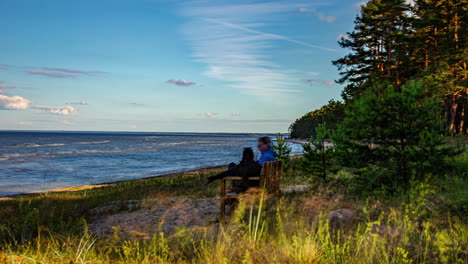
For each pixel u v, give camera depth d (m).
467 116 44.50
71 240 4.64
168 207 7.69
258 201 5.70
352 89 37.19
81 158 45.75
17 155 51.12
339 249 3.47
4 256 3.40
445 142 6.95
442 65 33.53
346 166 7.63
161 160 43.03
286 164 14.12
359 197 6.91
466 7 35.41
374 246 3.35
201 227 5.45
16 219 6.31
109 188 16.12
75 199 11.71
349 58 38.56
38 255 3.46
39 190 18.94
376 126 7.33
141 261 3.49
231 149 76.75
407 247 3.59
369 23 38.22
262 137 6.83
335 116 39.06
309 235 3.64
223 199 5.66
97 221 6.65
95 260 3.46
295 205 6.13
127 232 5.52
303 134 161.88
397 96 7.01
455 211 4.89
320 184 8.55
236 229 4.68
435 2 38.09
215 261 3.39
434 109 7.14
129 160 42.81
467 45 33.81
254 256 3.49
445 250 3.18
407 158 7.03
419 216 4.75
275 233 4.43
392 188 6.66
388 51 39.56
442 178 7.16
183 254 3.84
